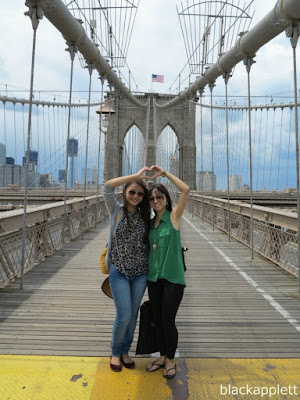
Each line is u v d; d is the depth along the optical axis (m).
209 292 4.14
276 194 32.94
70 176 29.45
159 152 28.14
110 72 8.45
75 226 8.59
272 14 4.25
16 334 2.87
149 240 2.33
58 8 4.52
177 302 2.26
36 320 3.17
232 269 5.31
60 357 2.50
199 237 8.76
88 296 3.86
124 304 2.24
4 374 2.27
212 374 2.31
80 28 5.51
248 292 4.14
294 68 3.94
